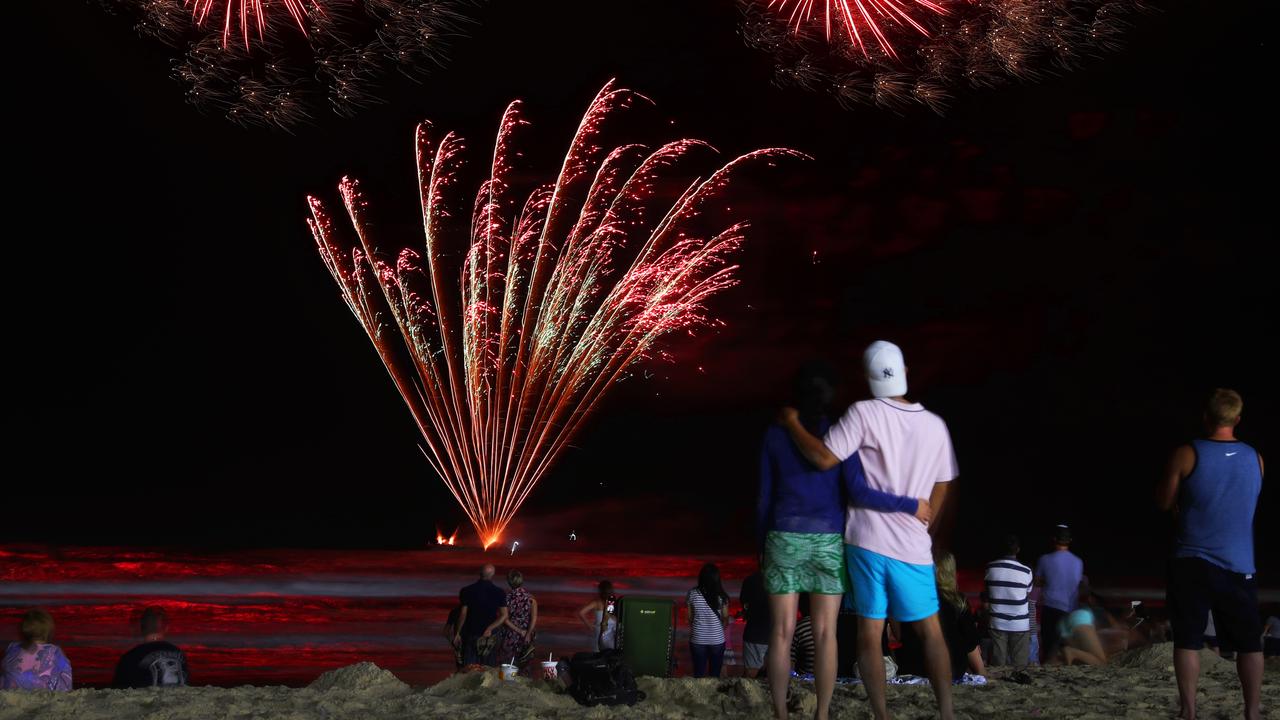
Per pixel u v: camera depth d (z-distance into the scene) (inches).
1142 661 350.6
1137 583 1555.1
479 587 474.3
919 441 201.3
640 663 410.9
